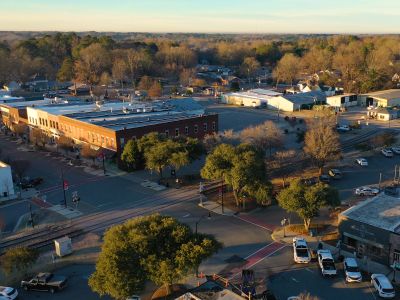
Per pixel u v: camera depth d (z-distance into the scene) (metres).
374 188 62.59
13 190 64.00
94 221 55.19
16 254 41.28
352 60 191.50
